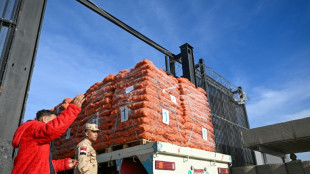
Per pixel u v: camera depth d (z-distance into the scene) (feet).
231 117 36.81
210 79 35.04
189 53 30.81
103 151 13.91
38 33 15.23
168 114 13.51
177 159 11.74
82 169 9.45
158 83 14.08
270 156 41.37
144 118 11.98
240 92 39.52
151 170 10.12
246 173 25.70
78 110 5.21
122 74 15.56
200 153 13.47
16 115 12.76
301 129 23.38
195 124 15.78
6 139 12.01
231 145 33.45
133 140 11.93
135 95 13.20
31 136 4.96
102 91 15.80
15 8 14.94
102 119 14.20
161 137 12.35
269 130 25.53
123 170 11.58
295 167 22.76
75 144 14.87
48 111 6.33
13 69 13.42
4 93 12.69
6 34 14.06
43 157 4.97
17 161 4.83
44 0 16.48
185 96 16.42
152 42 28.94
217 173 14.82
